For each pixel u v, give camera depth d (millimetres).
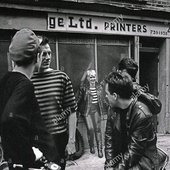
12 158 1397
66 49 6578
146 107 2143
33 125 1492
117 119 2234
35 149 1506
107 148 2336
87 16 6648
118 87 2092
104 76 7141
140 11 7473
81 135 6227
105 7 6785
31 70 1589
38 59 1625
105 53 7172
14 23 5734
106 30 6992
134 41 7594
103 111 6707
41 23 6066
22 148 1354
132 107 2119
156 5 7844
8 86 1467
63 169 2951
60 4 6148
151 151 2191
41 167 1521
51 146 1616
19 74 1501
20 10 5773
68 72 6613
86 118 6434
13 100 1364
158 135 8109
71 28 6449
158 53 8414
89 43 6902
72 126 3074
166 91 8289
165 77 8289
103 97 6688
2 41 5766
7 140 1352
